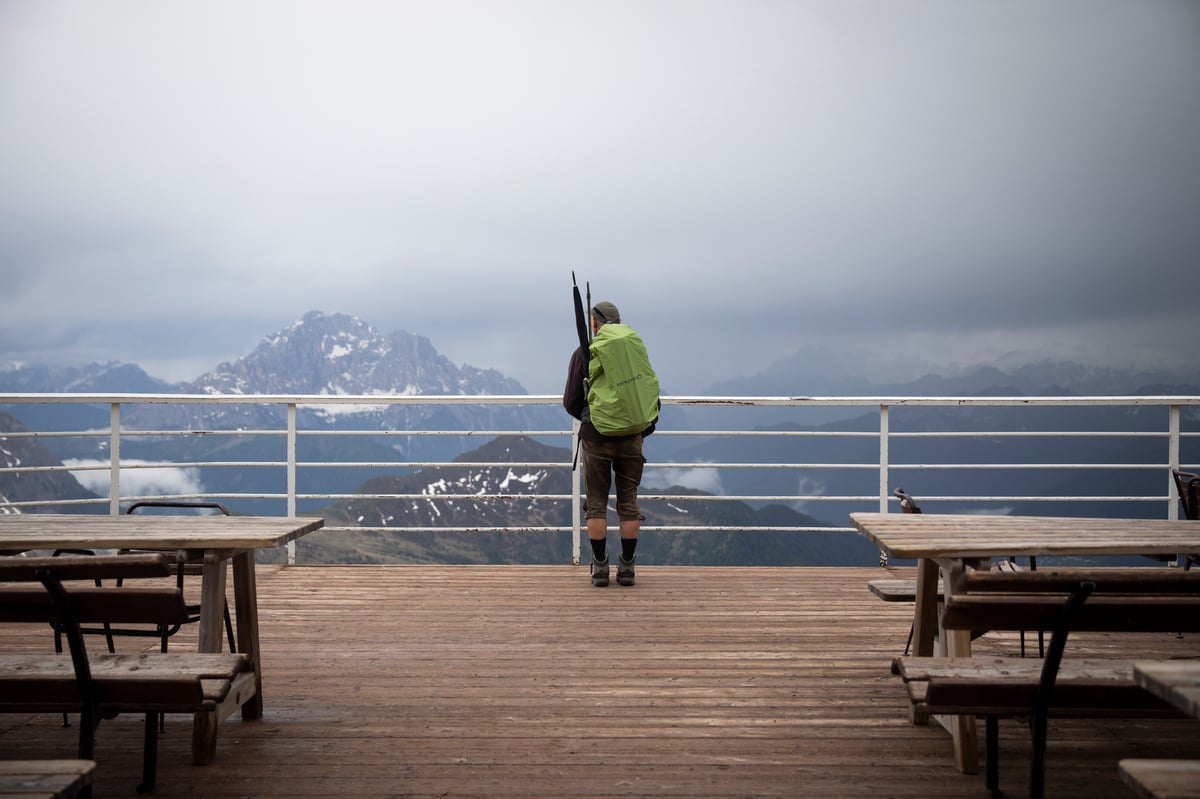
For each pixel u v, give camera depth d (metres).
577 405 5.98
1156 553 3.04
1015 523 3.62
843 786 2.89
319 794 2.83
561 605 5.43
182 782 2.92
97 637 4.77
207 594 3.19
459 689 3.85
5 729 3.40
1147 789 1.75
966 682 2.56
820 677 4.02
